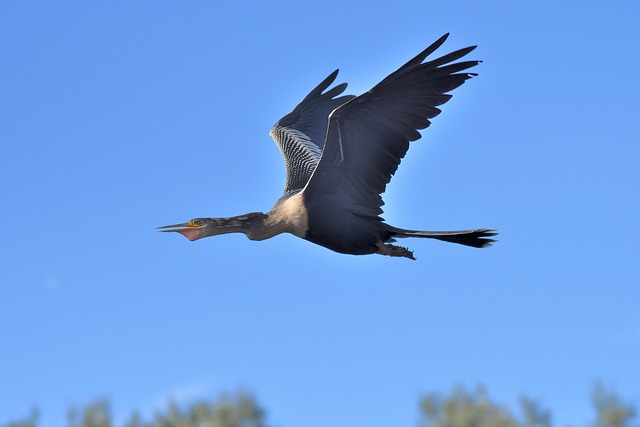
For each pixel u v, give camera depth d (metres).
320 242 15.38
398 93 14.30
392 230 15.10
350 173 14.94
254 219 15.36
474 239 15.02
